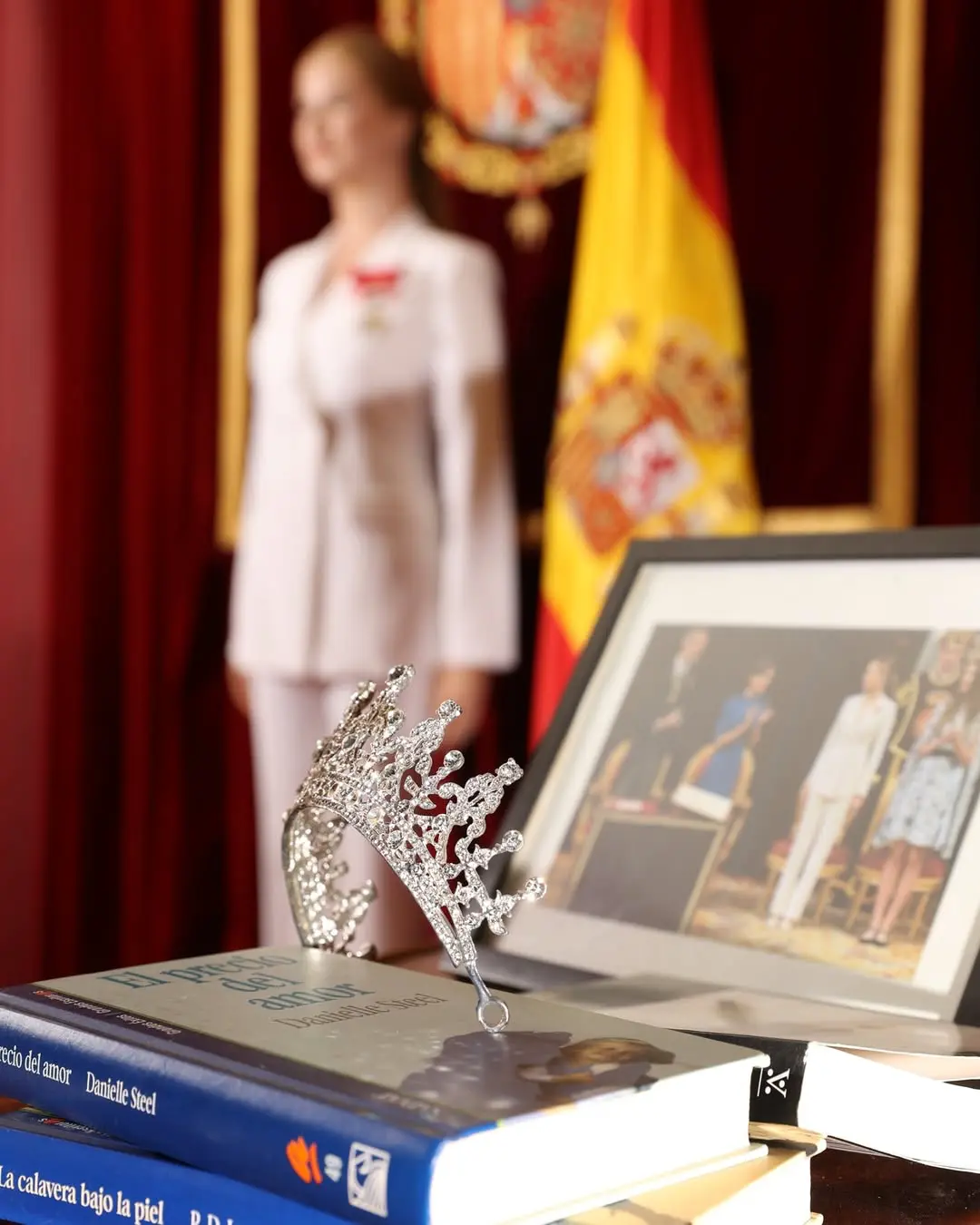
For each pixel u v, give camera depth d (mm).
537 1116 445
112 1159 525
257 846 2543
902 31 2230
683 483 2258
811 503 2293
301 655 2461
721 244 2283
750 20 2305
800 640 837
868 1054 570
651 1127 486
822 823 769
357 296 2451
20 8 2686
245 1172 478
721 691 857
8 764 2723
